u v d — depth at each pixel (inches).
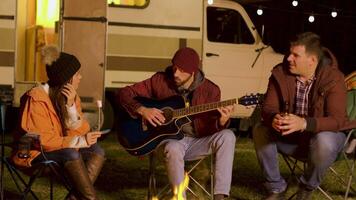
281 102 170.9
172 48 339.6
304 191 166.7
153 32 336.5
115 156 272.4
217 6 349.1
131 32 333.1
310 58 164.9
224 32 351.6
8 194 193.3
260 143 169.8
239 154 287.1
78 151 154.1
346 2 507.8
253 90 356.2
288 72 169.8
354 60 521.0
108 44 330.0
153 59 336.8
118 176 226.4
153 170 170.1
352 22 518.6
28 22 351.6
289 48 168.2
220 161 158.7
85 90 322.7
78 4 320.2
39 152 145.6
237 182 220.1
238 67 352.8
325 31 516.1
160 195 173.8
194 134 167.9
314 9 510.0
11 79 321.7
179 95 167.2
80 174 147.0
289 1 494.9
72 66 150.7
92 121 323.9
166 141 161.6
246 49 355.3
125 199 192.1
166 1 338.3
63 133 151.2
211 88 168.7
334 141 160.7
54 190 198.8
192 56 165.8
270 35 482.0
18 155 144.2
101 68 323.9
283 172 242.2
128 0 339.0
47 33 350.0
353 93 183.8
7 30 320.8
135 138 165.8
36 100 146.5
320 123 159.5
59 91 149.6
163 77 172.9
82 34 321.1
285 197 188.5
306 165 173.8
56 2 349.4
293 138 168.9
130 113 166.9
